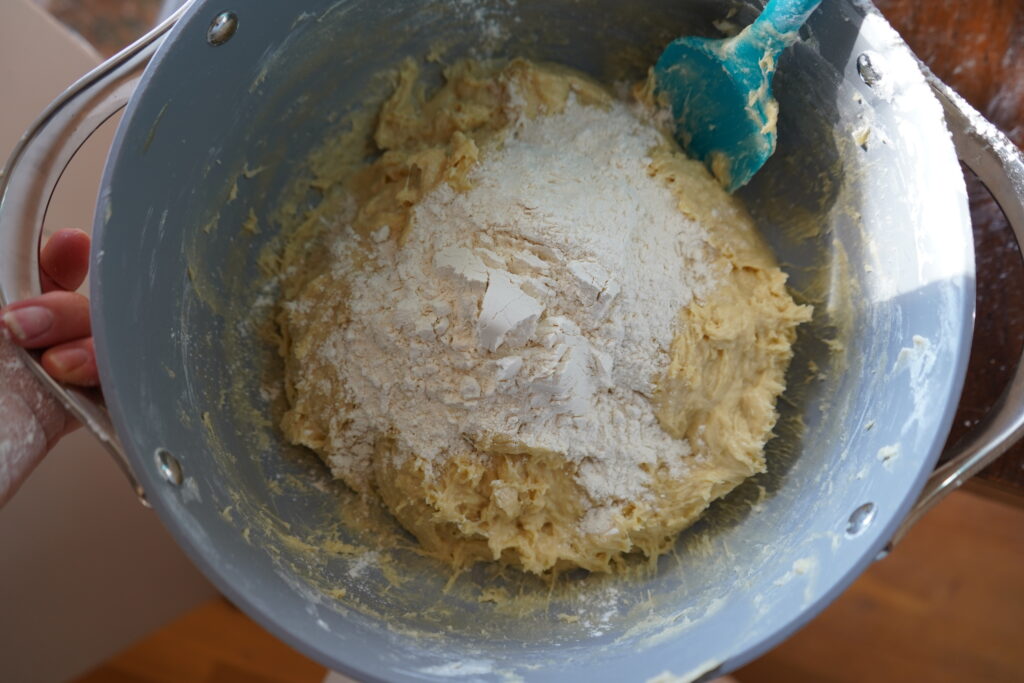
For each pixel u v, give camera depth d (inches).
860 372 14.2
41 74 16.0
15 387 12.5
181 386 13.4
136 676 21.0
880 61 13.1
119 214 12.1
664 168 14.9
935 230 12.9
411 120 15.3
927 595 20.4
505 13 14.6
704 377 14.4
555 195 14.4
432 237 14.3
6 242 12.3
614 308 14.0
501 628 14.2
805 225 15.0
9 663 16.4
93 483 16.8
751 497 14.7
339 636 12.7
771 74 13.9
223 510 13.1
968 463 12.4
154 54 12.0
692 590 14.2
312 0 13.2
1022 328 14.6
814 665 20.5
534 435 13.9
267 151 14.5
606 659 13.3
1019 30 14.7
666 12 14.4
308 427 14.6
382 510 14.8
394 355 14.0
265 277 15.1
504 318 13.4
